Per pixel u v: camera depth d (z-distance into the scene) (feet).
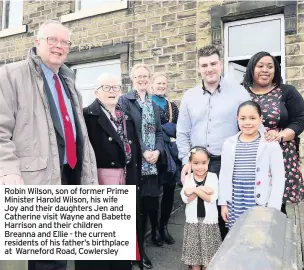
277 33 16.81
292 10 15.74
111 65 22.30
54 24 7.69
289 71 15.74
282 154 8.56
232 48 17.89
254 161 8.49
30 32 25.03
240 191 8.58
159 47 19.77
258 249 2.63
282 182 8.27
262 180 8.38
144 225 11.26
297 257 3.09
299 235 4.01
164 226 12.45
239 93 9.31
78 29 22.91
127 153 9.28
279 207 8.13
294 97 9.19
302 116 9.09
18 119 6.97
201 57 9.30
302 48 15.51
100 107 9.06
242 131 8.72
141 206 11.18
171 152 12.37
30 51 7.55
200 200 9.56
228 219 8.78
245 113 8.57
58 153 7.29
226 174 8.82
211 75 9.17
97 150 8.98
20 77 7.07
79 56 22.77
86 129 8.36
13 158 6.61
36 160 6.94
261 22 17.16
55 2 23.98
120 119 9.46
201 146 9.46
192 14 18.81
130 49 20.79
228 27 17.92
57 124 7.46
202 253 9.48
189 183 9.75
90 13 22.24
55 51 7.57
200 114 9.47
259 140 8.62
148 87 11.82
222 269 2.47
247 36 17.52
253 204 8.39
